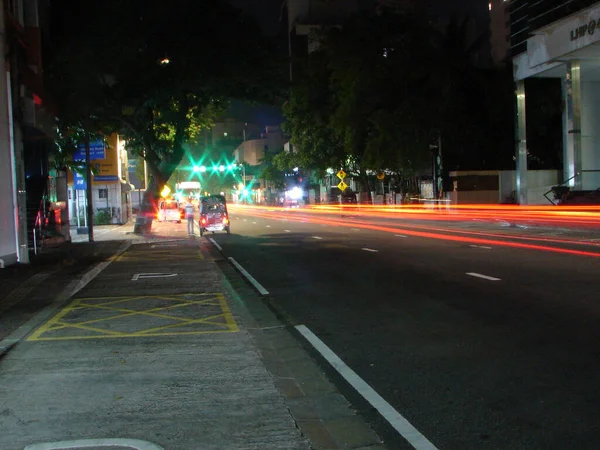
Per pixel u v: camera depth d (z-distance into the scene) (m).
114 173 40.94
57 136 23.44
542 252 17.06
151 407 5.15
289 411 5.06
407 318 8.90
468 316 8.86
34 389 5.66
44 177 21.27
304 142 54.19
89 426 4.71
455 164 51.22
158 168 29.48
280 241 25.20
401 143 45.09
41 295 11.14
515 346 7.12
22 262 15.70
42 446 4.33
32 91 17.11
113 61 22.53
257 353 6.99
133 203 68.12
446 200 47.16
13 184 15.34
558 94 49.47
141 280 13.67
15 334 8.04
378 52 47.06
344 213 55.03
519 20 40.69
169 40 23.55
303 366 6.59
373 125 46.53
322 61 51.34
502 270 13.53
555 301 9.71
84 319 9.14
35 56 17.84
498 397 5.44
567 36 33.47
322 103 52.59
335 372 6.35
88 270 14.74
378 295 10.97
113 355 6.92
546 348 6.98
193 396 5.44
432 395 5.55
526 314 8.83
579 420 4.85
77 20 22.17
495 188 50.41
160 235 30.55
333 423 4.91
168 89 24.50
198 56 24.20
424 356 6.85
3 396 5.47
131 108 27.22
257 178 113.06
